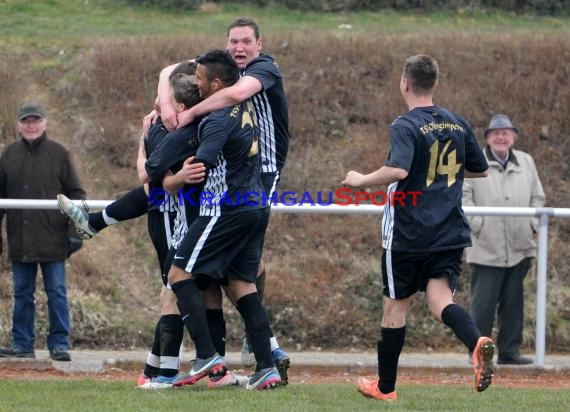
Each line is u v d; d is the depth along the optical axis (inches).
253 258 892.6
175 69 922.1
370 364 1269.7
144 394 866.1
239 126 857.5
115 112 1900.8
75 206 940.0
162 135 903.1
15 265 1223.5
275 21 2669.8
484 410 824.9
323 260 1604.3
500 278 1288.1
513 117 1927.9
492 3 3019.2
